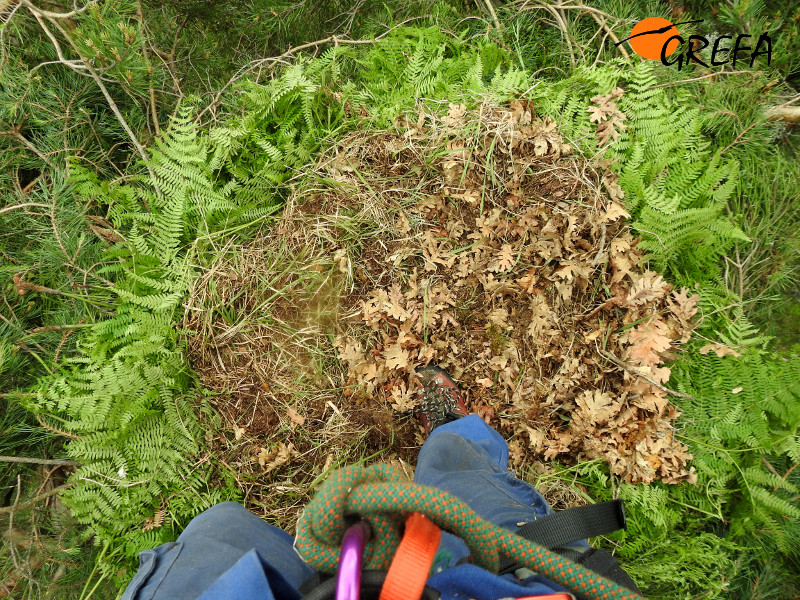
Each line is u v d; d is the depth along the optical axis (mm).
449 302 2158
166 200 2252
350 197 2213
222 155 2205
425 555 767
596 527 1233
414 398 2145
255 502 2105
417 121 2256
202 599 866
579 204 2141
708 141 2312
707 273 2273
